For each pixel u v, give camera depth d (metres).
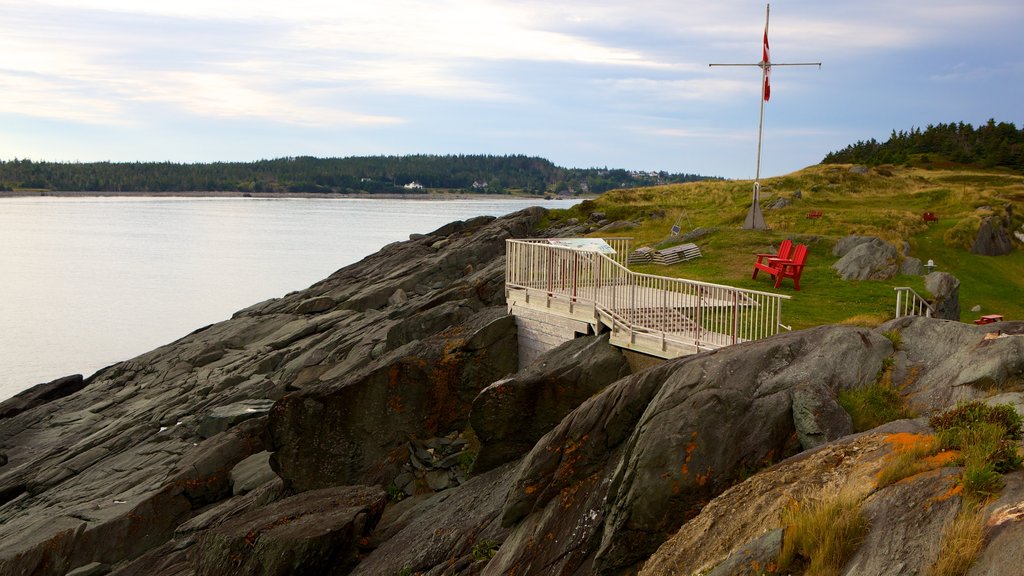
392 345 27.33
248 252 156.88
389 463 20.20
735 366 11.01
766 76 31.62
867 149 102.88
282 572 14.82
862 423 10.14
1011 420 8.41
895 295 21.73
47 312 91.31
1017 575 5.81
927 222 36.50
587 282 19.75
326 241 181.12
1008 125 102.88
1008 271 30.89
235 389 29.67
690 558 8.84
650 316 17.19
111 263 138.88
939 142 95.12
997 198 43.41
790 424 10.34
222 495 22.38
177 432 26.80
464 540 14.20
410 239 50.25
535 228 46.41
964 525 6.51
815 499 8.16
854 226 33.59
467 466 19.59
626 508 10.12
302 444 20.08
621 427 12.21
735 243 30.16
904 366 11.33
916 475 7.72
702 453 10.08
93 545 20.38
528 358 21.34
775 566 7.59
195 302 98.56
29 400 37.38
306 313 39.06
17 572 19.58
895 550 6.83
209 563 15.86
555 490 12.52
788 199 42.25
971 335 11.31
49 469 26.72
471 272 39.22
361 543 16.12
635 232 41.28
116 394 35.44
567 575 11.25
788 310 20.17
